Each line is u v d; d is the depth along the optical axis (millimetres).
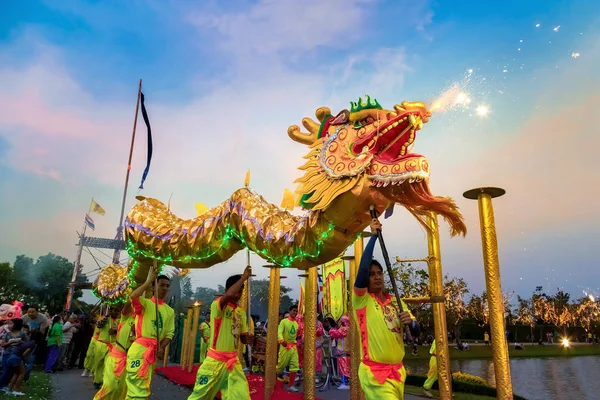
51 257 30016
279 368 7812
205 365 3980
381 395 2859
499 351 3201
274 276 6070
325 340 9875
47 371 10141
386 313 3018
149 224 3686
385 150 2391
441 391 4043
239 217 3076
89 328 11953
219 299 4078
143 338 4426
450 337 35031
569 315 40531
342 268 9953
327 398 7223
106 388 4832
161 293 4684
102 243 21453
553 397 8969
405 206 2432
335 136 2551
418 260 4234
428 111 2336
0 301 26734
